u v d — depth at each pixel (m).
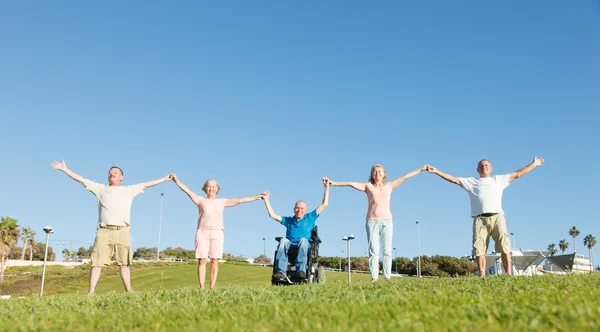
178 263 74.81
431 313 5.19
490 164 11.85
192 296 8.16
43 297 10.14
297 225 13.35
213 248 11.45
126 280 10.96
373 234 11.69
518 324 4.60
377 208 11.83
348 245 44.88
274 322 5.28
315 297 7.02
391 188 12.05
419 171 12.28
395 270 71.75
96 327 5.79
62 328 5.63
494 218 11.48
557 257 21.88
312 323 5.05
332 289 8.11
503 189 11.72
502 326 4.62
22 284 52.81
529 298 5.98
